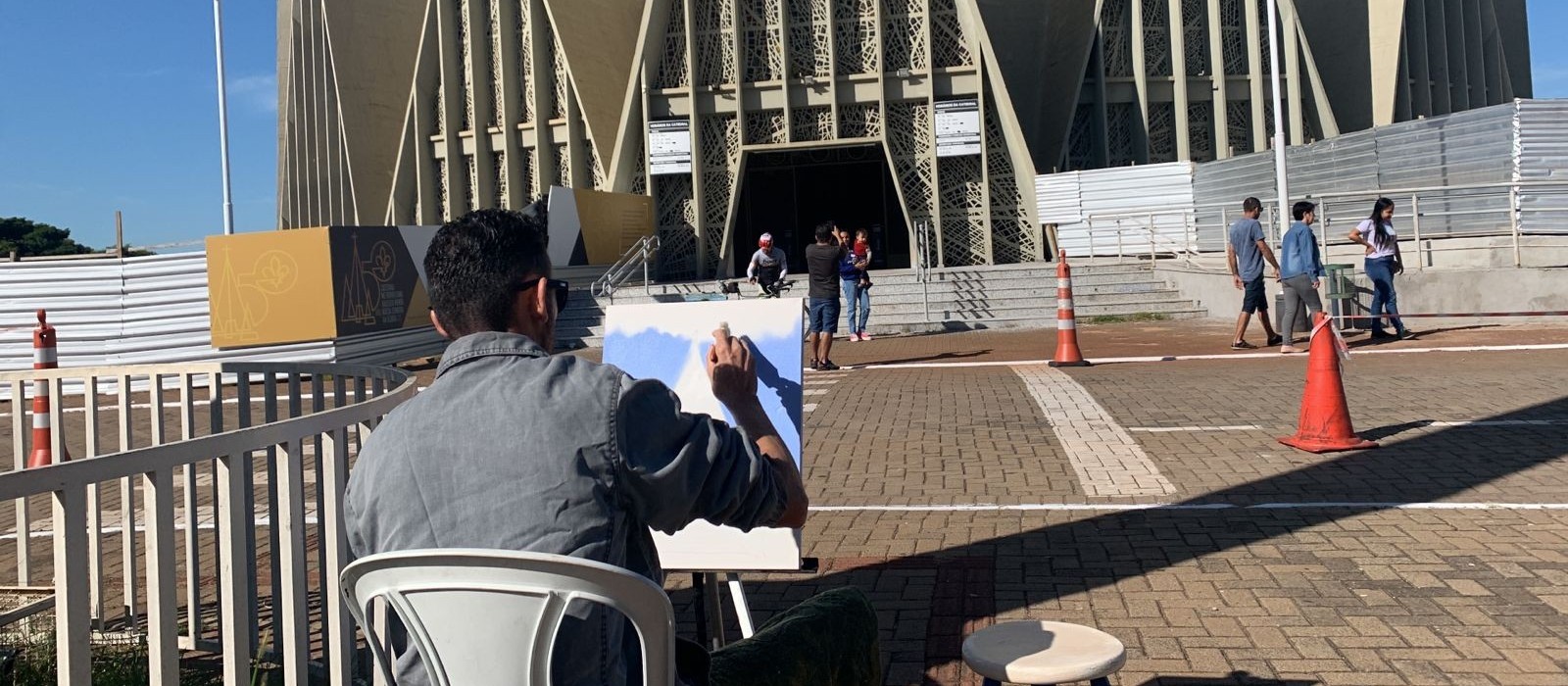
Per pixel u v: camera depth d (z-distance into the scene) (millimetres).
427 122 31516
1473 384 10938
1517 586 5020
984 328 21969
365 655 4438
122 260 19594
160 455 3217
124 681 4348
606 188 29609
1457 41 36531
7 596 5676
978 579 5504
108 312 19562
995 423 10031
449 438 2225
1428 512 6336
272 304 18891
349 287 19250
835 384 13617
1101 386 12195
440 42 31047
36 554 7148
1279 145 17672
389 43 35969
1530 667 4137
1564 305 15906
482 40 30953
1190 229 25906
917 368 15078
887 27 27953
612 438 2207
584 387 2250
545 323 2510
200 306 19453
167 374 5777
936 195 27594
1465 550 5590
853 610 3223
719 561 4164
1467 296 16484
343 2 34906
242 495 3615
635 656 2311
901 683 4297
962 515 6777
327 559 4004
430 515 2199
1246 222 14859
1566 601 4805
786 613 3201
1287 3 29078
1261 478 7348
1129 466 7930
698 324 4383
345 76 35000
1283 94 29609
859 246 20234
